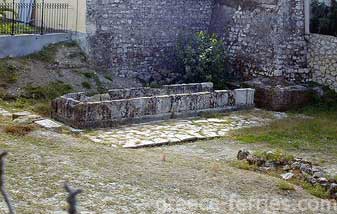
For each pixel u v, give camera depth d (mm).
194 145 14789
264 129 16734
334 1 21641
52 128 13695
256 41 21844
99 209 8664
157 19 22141
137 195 9484
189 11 23031
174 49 22719
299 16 21344
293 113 19781
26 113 14844
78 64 20219
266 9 21547
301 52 21406
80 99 17500
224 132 16312
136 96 18828
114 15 21031
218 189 10297
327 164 13227
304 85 20938
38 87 18266
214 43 21500
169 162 11922
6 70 18312
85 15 20391
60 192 9180
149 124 16844
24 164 10344
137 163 11484
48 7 21656
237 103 19547
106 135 15188
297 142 15312
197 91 20141
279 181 11109
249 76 22047
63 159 11016
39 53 19750
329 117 19094
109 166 10969
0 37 18672
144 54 21938
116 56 21266
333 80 20594
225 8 23219
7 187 9086
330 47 20625
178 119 17719
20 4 22094
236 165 12484
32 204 8539
